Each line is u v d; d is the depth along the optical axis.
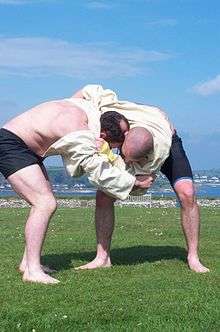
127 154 8.31
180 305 6.81
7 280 8.28
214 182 104.50
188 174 9.13
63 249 11.66
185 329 5.87
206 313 6.45
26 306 6.76
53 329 5.89
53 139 8.16
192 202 9.12
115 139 8.27
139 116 8.76
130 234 14.55
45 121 8.20
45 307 6.71
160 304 6.87
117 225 17.25
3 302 6.96
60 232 15.40
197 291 7.54
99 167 7.92
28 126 8.23
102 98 8.93
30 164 8.16
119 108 8.86
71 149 7.96
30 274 8.21
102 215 9.41
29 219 8.22
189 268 9.23
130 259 10.23
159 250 11.33
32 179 8.11
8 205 34.25
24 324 6.02
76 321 6.16
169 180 9.29
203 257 10.39
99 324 6.07
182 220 9.27
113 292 7.49
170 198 39.31
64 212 24.91
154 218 20.48
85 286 7.86
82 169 8.08
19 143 8.18
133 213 23.83
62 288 7.73
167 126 8.80
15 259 10.26
